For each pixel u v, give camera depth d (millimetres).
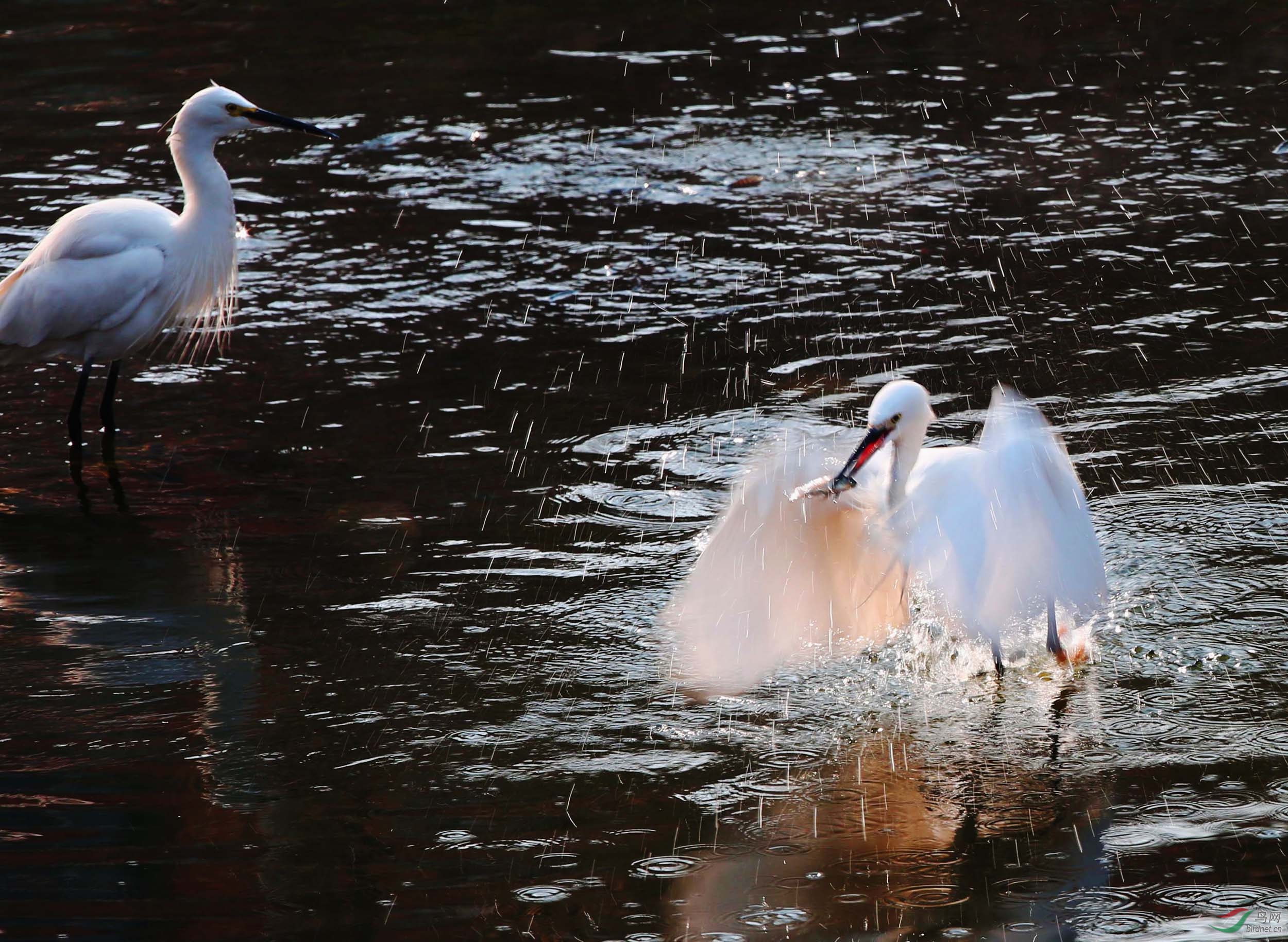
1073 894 6738
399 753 8023
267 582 9914
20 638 9203
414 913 6672
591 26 25203
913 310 14625
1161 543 10094
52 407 13062
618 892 6832
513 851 7145
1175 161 18672
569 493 11164
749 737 8180
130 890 6836
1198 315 14164
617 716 8391
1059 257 15836
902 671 8875
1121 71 22484
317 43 24375
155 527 10727
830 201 17750
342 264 16203
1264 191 17500
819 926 6570
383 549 10359
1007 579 8016
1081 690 8555
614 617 9453
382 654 9039
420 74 22875
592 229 17094
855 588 8398
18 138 20297
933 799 7535
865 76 22578
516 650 9086
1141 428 11906
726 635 7758
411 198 18172
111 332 12586
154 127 20719
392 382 13289
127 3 26484
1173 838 7113
